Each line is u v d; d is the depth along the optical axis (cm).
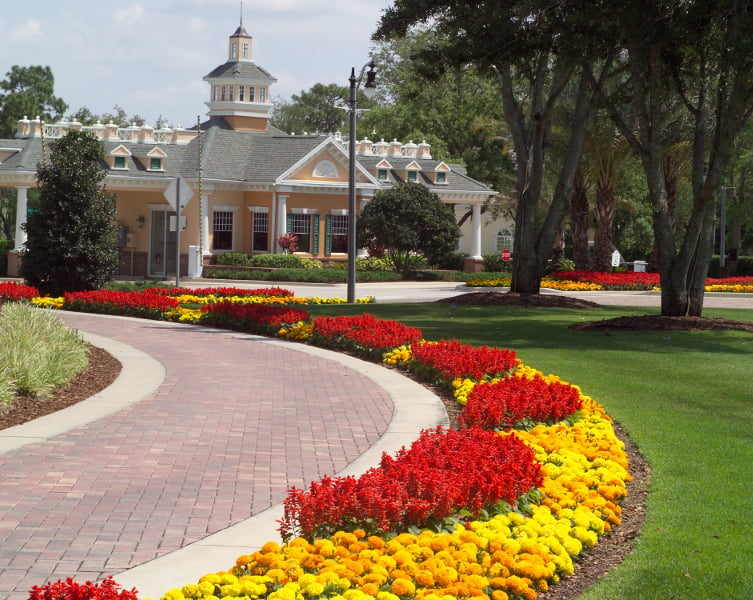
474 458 749
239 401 1223
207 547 651
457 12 2219
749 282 3881
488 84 6475
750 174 5822
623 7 1947
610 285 3766
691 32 1981
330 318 1891
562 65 2273
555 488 750
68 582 470
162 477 839
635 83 2084
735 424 1093
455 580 551
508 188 5819
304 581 523
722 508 756
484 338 1922
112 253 2659
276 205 4697
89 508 737
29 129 4594
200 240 4575
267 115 5447
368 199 4953
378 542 597
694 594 575
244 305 2191
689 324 2070
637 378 1428
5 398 1065
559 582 618
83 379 1344
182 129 5191
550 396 1062
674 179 4394
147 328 2064
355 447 977
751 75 1966
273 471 871
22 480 812
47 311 1620
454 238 4631
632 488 834
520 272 2797
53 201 2597
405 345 1636
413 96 2603
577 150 2716
